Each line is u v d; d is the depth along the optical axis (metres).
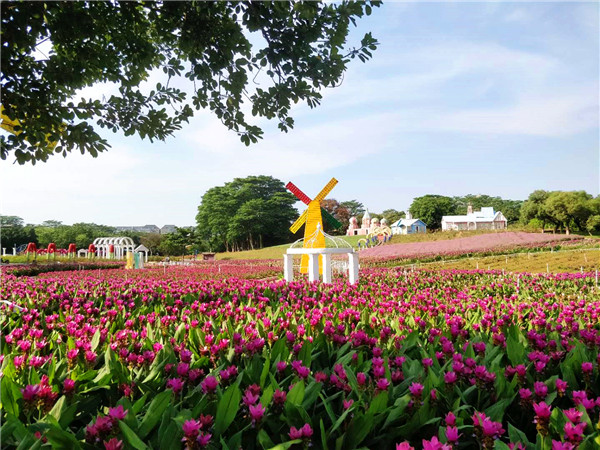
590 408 2.12
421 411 2.09
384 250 40.72
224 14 4.79
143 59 5.07
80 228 77.00
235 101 5.18
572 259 22.78
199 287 7.53
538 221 60.81
